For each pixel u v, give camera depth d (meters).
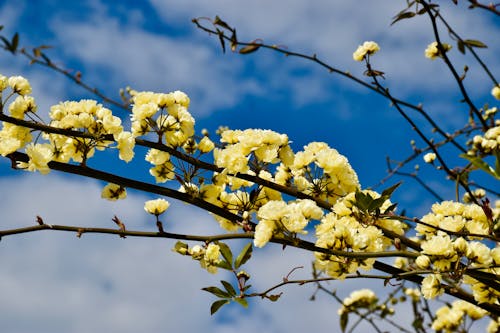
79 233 1.47
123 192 1.55
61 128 1.48
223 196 1.53
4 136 1.49
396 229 1.51
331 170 1.51
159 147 1.50
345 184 1.52
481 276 1.44
